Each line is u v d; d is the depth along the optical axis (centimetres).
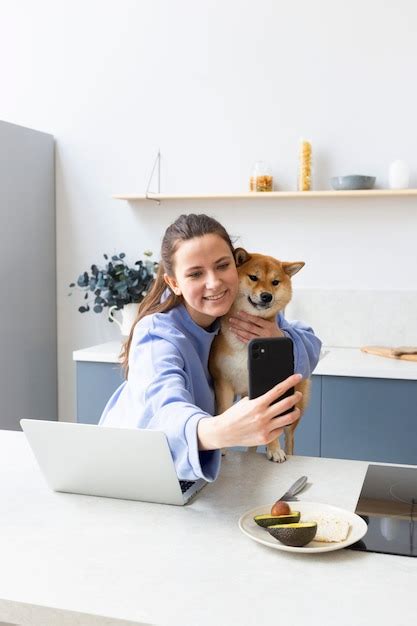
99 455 122
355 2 311
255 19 324
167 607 88
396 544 107
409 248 314
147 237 349
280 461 150
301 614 86
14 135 330
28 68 360
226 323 148
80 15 350
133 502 125
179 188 342
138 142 346
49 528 113
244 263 151
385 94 311
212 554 103
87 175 356
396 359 287
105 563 100
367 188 304
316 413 274
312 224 324
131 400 142
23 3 358
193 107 337
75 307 364
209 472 117
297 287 329
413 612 87
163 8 337
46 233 357
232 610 87
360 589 93
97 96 351
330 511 118
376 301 317
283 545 103
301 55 320
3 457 152
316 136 320
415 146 310
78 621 88
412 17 305
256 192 314
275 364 114
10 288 332
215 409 153
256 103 327
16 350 338
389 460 267
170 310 143
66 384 369
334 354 302
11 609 90
